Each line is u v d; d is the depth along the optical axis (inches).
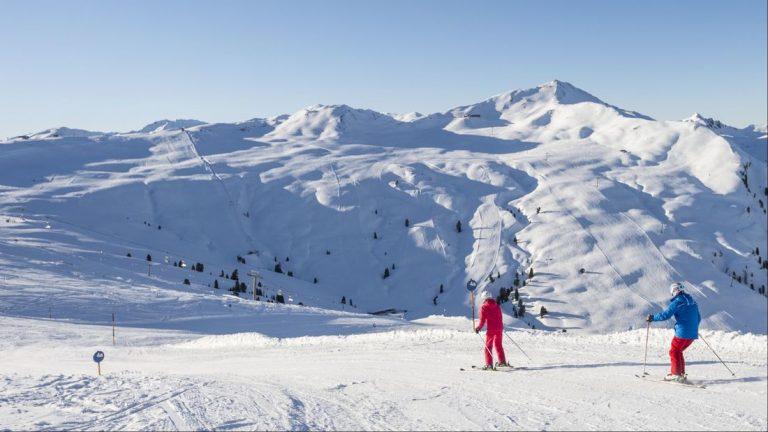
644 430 309.9
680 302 424.5
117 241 7672.2
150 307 2632.9
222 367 745.6
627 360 524.7
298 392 470.6
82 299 2650.1
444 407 386.6
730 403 354.9
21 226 7017.7
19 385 577.3
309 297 7126.0
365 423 354.3
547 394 406.9
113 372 751.7
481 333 794.2
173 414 396.5
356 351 740.7
